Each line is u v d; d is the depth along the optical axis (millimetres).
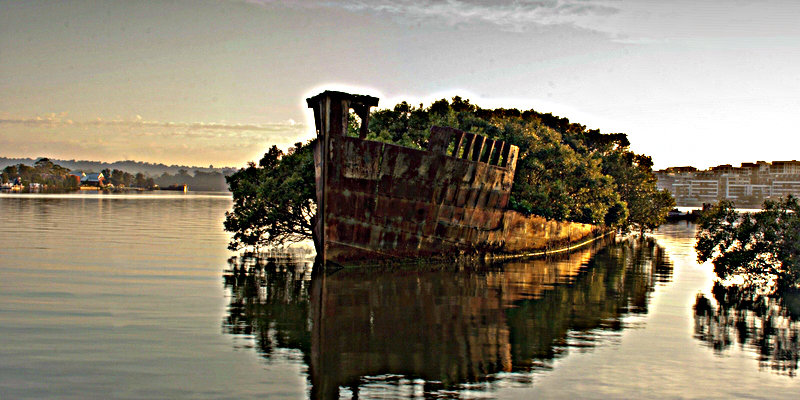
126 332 16562
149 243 41031
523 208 39938
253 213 36156
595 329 18078
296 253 37688
